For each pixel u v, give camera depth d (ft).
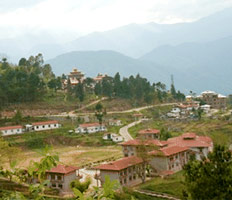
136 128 523.70
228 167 87.56
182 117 597.93
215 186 86.38
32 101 633.61
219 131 446.60
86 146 451.12
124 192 195.72
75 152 405.18
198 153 298.76
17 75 653.71
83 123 548.31
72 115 590.96
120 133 498.28
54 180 237.04
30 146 440.04
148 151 265.13
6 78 644.27
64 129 513.45
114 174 240.12
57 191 229.25
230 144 217.77
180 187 207.51
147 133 392.47
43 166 22.08
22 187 172.86
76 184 198.80
